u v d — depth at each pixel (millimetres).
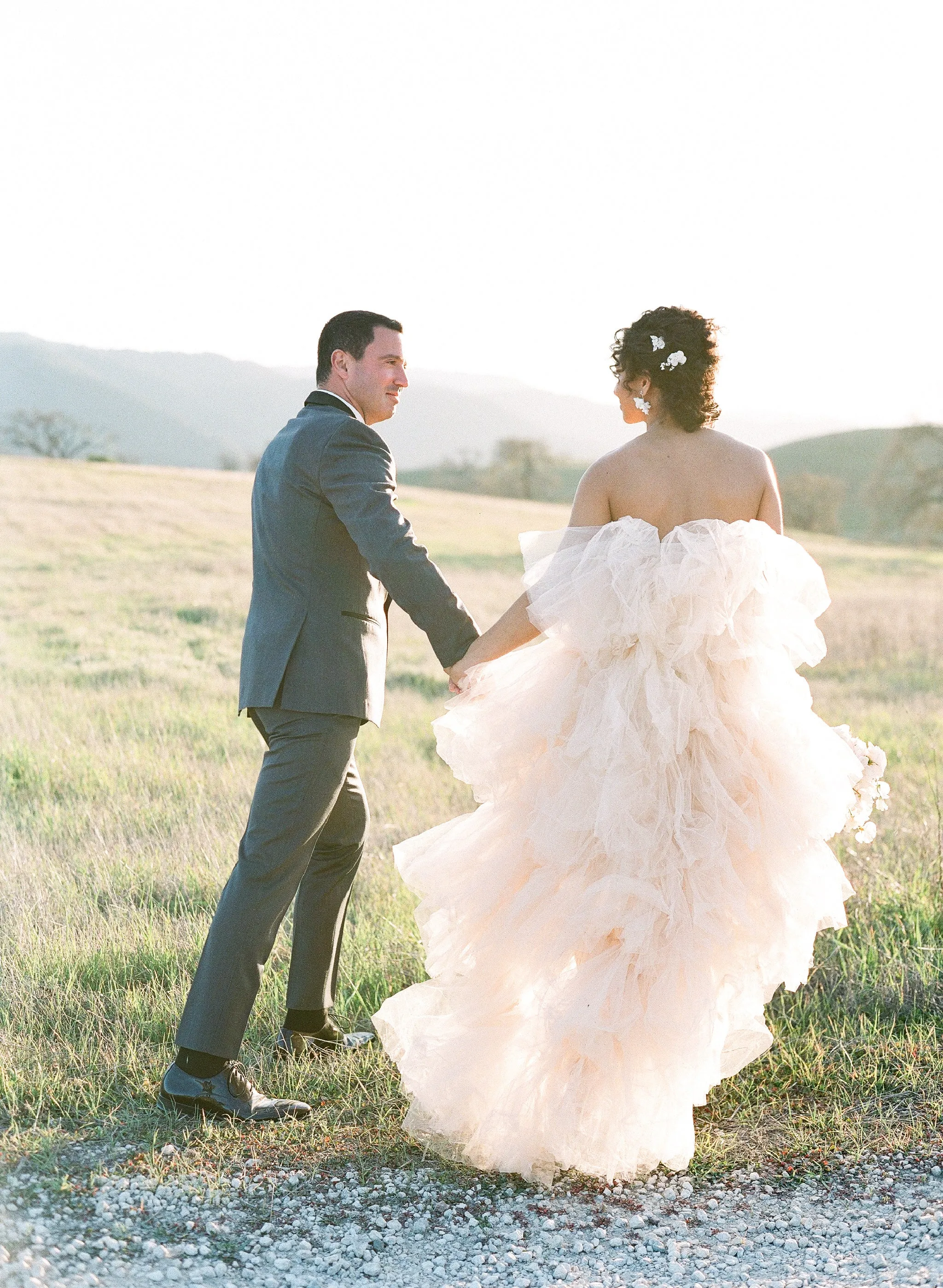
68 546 24484
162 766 6922
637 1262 2412
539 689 2896
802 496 51531
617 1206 2656
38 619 15758
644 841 2682
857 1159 2840
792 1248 2455
